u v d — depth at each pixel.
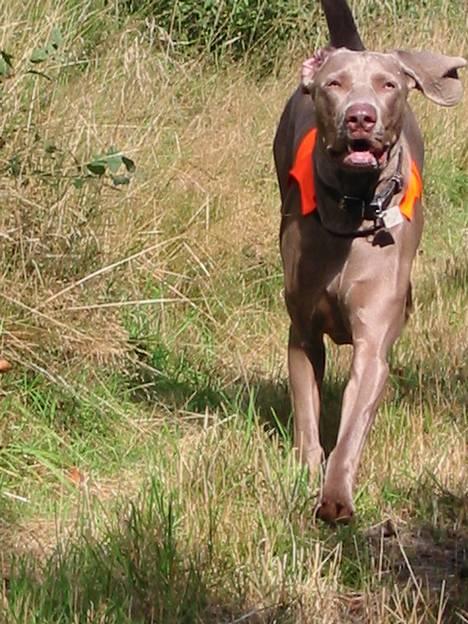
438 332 8.66
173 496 5.96
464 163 12.73
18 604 4.98
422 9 14.70
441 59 6.52
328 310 6.37
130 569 5.31
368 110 5.82
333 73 6.10
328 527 5.96
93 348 7.28
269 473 6.18
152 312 8.27
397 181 6.23
